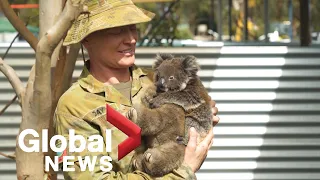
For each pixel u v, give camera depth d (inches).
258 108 336.2
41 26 169.8
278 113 336.5
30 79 150.1
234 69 336.2
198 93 156.9
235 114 336.2
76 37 155.9
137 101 159.5
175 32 365.7
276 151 336.5
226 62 336.2
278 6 595.2
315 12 440.5
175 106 153.0
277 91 336.5
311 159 335.6
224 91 336.2
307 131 335.6
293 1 515.5
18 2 348.8
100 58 159.8
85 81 157.1
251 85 336.2
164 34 358.0
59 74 175.8
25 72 324.2
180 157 150.7
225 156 335.9
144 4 545.0
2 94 322.0
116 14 156.1
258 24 577.0
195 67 158.6
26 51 324.2
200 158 153.3
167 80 156.1
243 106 336.2
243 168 335.6
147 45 354.9
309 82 336.2
